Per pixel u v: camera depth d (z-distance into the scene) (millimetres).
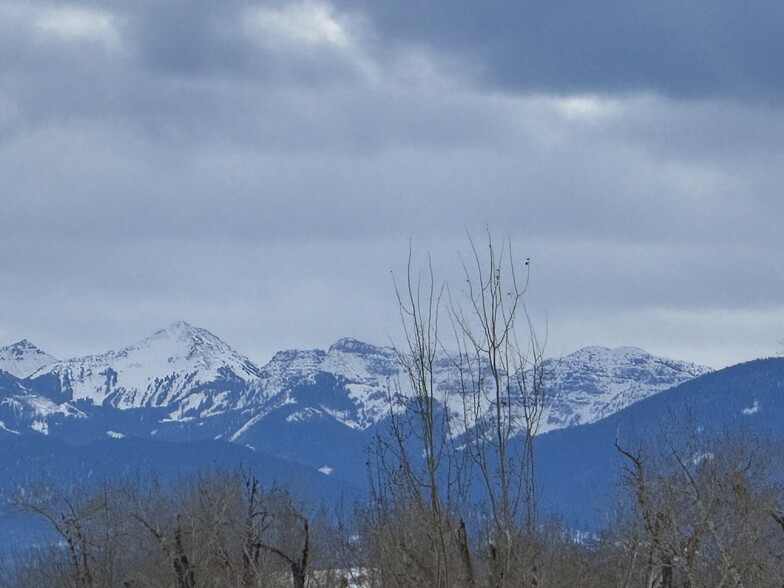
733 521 113188
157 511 161000
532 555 76062
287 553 139750
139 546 157375
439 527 73875
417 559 77938
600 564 109812
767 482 118312
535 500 75562
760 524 114125
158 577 145625
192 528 140500
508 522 74875
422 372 75312
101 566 155625
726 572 103438
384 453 78125
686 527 110375
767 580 114750
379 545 81125
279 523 144750
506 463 74625
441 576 75188
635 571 112625
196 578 137375
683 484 110375
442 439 74875
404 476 79000
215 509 141250
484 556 75438
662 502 110375
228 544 142000
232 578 134750
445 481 74812
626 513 112125
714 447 117750
